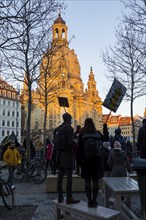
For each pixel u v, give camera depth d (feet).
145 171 17.69
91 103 387.14
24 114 303.07
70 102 325.01
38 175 52.60
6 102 325.21
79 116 348.18
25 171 55.47
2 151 53.47
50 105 322.75
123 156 31.40
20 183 52.54
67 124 22.59
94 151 20.53
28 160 54.75
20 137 334.44
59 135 22.26
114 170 31.22
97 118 401.49
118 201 21.54
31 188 46.26
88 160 20.70
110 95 32.32
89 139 20.76
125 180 26.91
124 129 460.55
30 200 35.32
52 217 26.25
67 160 22.02
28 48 56.08
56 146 22.30
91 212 18.17
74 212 19.97
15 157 43.37
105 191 28.45
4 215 27.27
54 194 40.01
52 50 68.23
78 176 42.22
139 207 30.25
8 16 31.50
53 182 41.68
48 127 321.32
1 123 317.83
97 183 20.61
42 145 87.56
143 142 30.55
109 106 32.14
